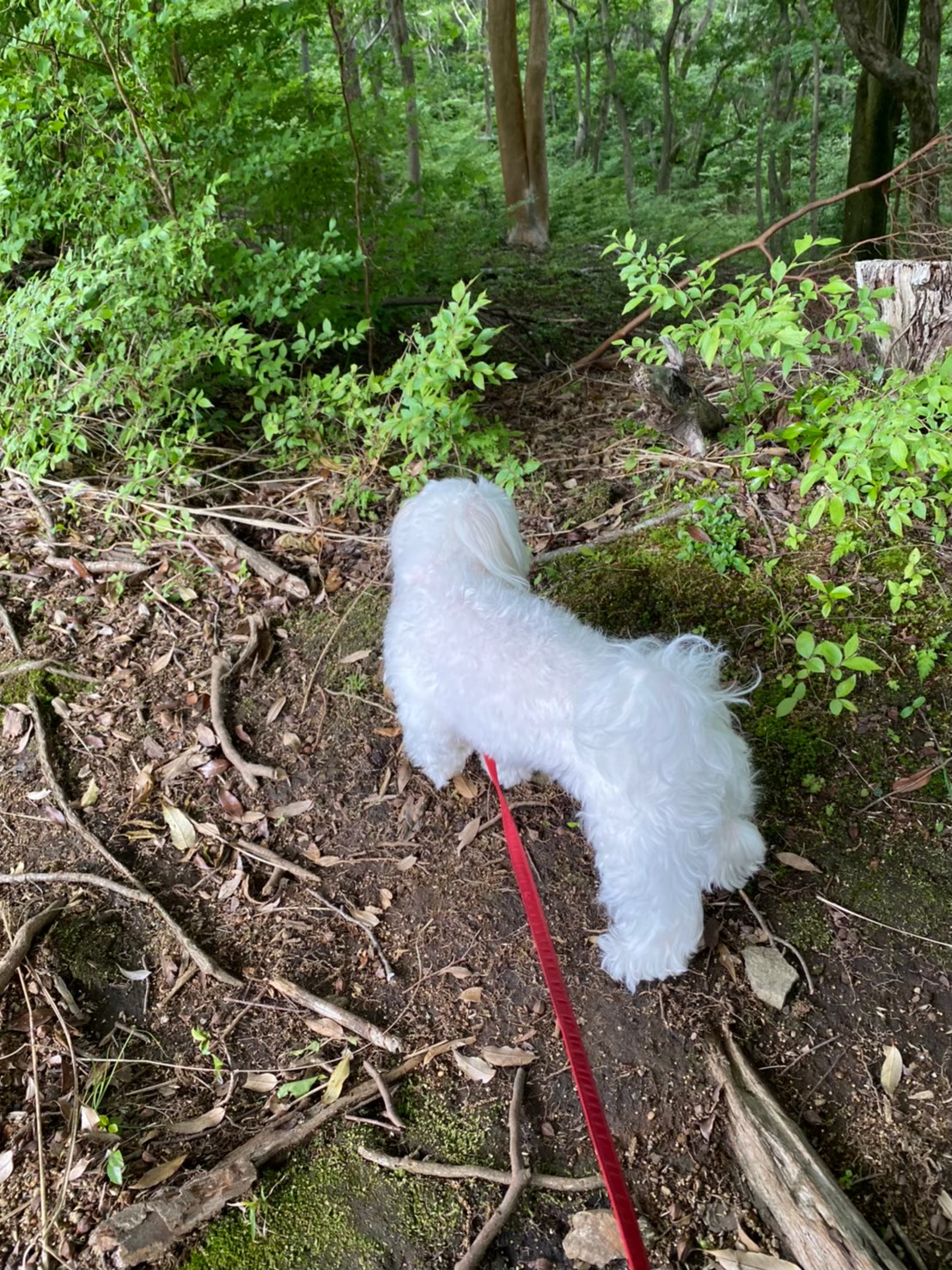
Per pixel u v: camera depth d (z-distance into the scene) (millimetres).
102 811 1022
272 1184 747
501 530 949
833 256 1264
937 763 996
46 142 1497
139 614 1243
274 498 1438
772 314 1081
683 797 752
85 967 888
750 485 1244
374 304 1750
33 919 906
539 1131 778
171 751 1082
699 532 1279
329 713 1125
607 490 1408
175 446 1361
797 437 1185
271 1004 863
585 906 930
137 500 1342
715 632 1160
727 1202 730
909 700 1056
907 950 866
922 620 1129
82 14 1251
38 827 1009
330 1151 766
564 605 1211
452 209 3049
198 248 1300
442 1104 793
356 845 995
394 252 1771
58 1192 735
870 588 1180
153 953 904
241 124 1564
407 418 1216
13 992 864
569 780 858
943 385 996
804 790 994
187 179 1492
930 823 953
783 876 931
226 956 900
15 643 1190
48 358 1363
